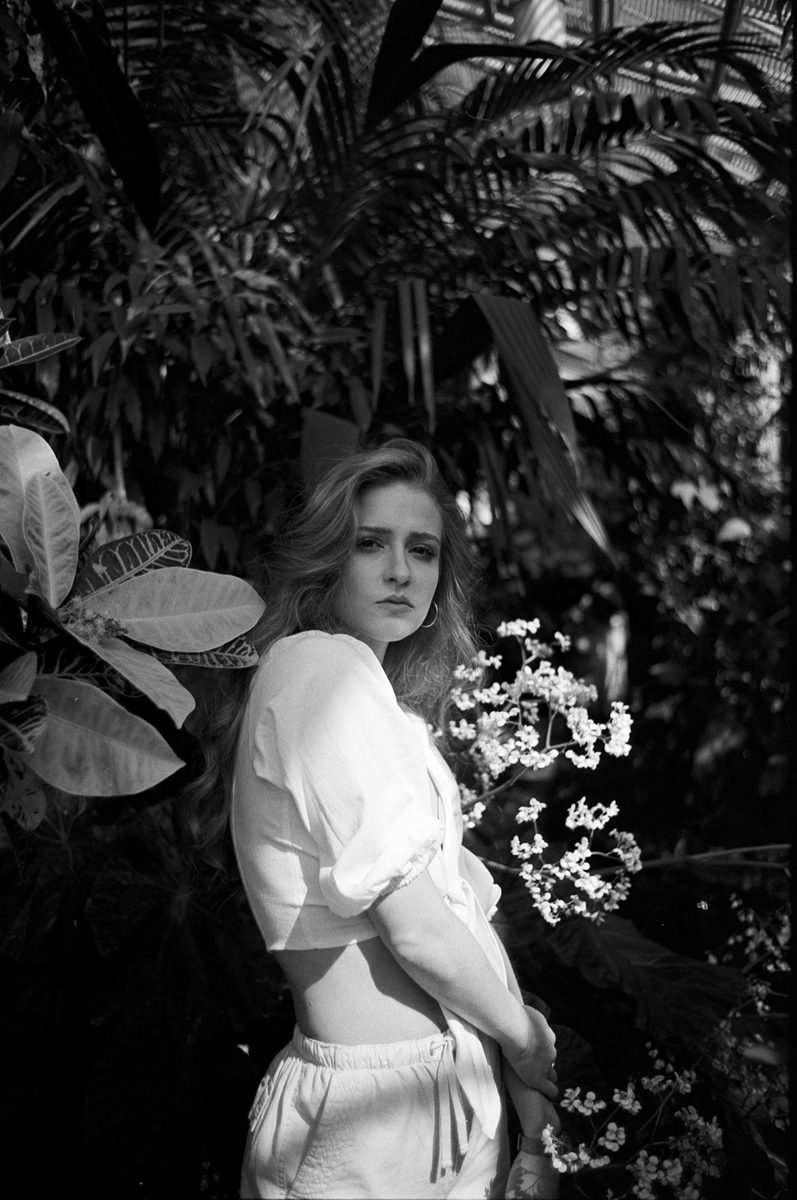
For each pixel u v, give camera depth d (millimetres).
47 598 1186
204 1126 1621
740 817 3000
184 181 2439
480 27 2904
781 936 1953
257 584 1935
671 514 3080
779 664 3152
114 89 1893
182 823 1725
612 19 2766
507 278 2449
